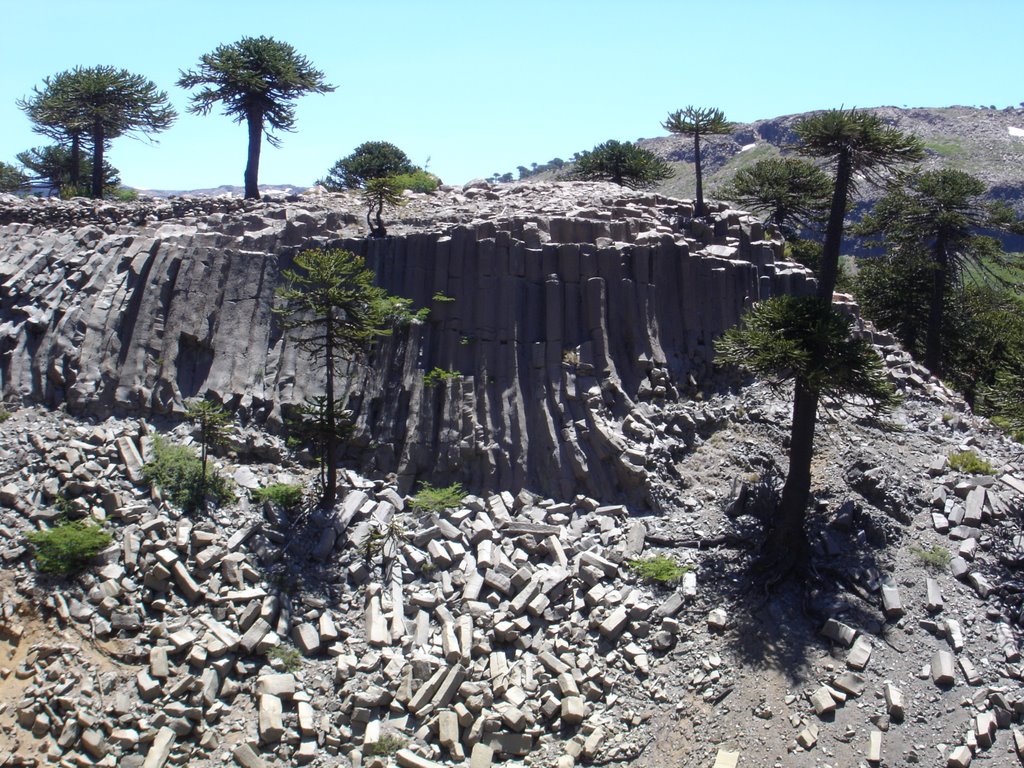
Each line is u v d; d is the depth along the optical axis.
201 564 21.88
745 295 30.23
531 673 21.00
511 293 27.53
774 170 42.22
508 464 25.75
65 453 24.06
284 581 22.14
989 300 48.72
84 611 20.84
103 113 39.19
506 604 22.23
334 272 23.97
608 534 24.11
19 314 27.44
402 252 28.39
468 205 34.34
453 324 27.34
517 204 33.84
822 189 42.16
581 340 27.67
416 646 21.33
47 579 21.56
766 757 19.19
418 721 19.97
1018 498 25.39
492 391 26.70
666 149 140.88
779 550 23.22
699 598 22.52
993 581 22.98
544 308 27.88
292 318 27.45
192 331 26.94
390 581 22.78
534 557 23.73
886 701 20.08
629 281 28.33
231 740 19.28
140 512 22.92
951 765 18.91
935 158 114.81
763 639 21.53
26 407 25.73
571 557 23.61
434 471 25.86
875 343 33.22
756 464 26.34
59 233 31.19
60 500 23.08
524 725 19.95
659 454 25.95
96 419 25.58
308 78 38.22
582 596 22.66
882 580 22.84
